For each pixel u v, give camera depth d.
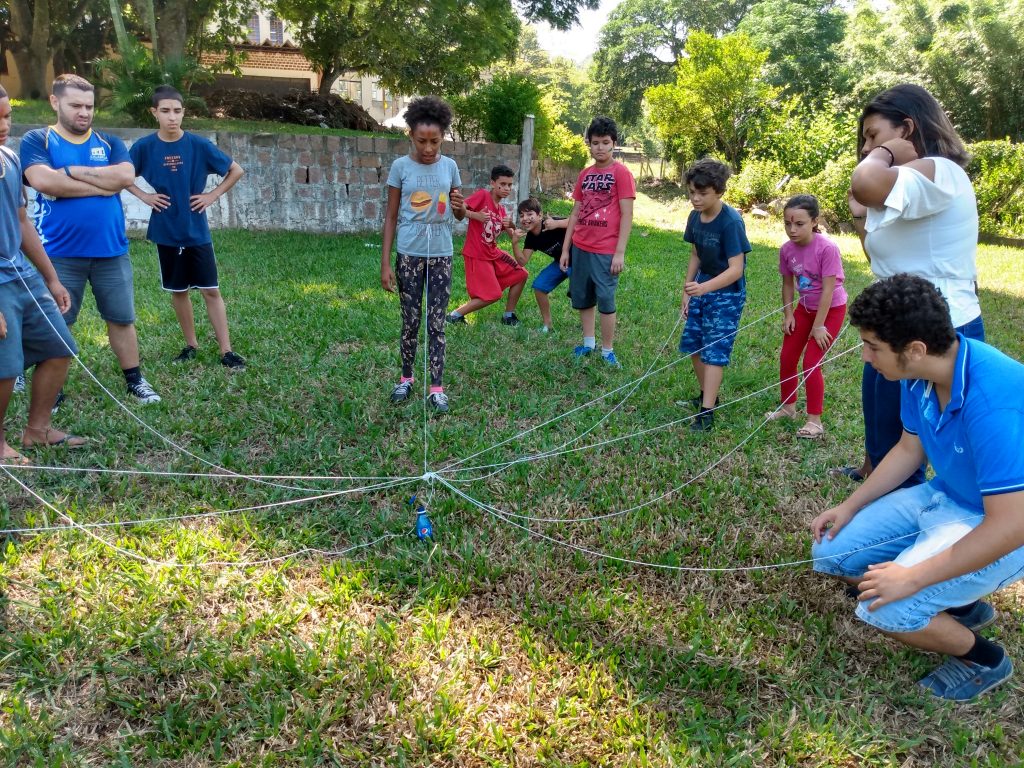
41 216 3.96
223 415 4.20
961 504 2.35
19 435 3.81
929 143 2.68
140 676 2.33
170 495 3.37
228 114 15.52
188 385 4.55
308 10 16.42
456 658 2.46
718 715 2.31
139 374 4.39
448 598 2.77
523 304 7.26
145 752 2.06
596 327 6.52
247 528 3.12
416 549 3.06
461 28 16.16
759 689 2.42
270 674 2.34
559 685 2.38
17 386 4.24
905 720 2.32
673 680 2.44
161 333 5.56
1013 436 2.00
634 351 5.82
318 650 2.47
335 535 3.17
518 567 2.98
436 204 4.22
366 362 5.12
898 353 2.13
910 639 2.33
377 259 9.11
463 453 3.88
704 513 3.48
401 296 4.38
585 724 2.25
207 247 4.75
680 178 27.83
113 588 2.72
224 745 2.12
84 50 16.23
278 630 2.57
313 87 25.17
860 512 2.63
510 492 3.55
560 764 2.08
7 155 3.20
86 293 6.61
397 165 4.27
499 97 15.67
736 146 23.89
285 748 2.11
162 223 4.64
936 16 25.55
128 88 11.85
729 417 4.59
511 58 17.70
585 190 5.29
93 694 2.25
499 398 4.70
